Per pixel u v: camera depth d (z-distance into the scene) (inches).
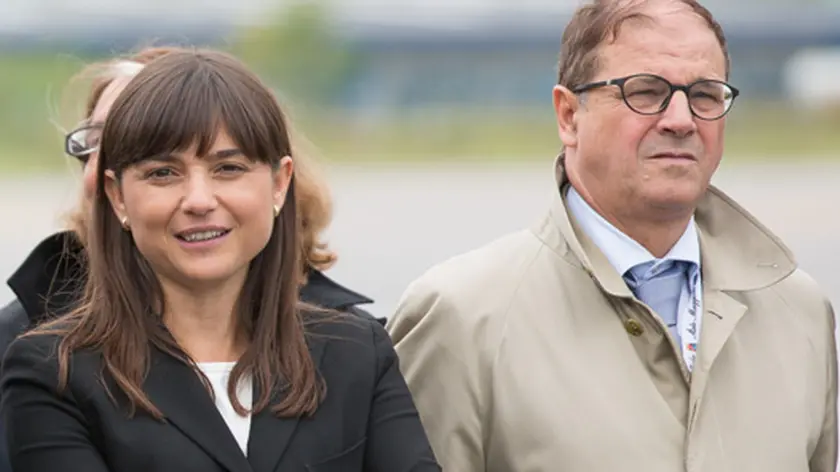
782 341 438.9
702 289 432.8
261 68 5073.8
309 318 396.5
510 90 5305.1
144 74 374.6
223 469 365.4
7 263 1873.8
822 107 4768.7
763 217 2220.7
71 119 493.0
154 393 370.3
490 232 2006.6
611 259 427.2
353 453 382.6
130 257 382.0
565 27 433.7
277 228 391.2
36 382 369.1
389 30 5251.0
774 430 424.5
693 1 421.4
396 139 4352.9
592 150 419.8
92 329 374.0
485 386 422.3
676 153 410.9
